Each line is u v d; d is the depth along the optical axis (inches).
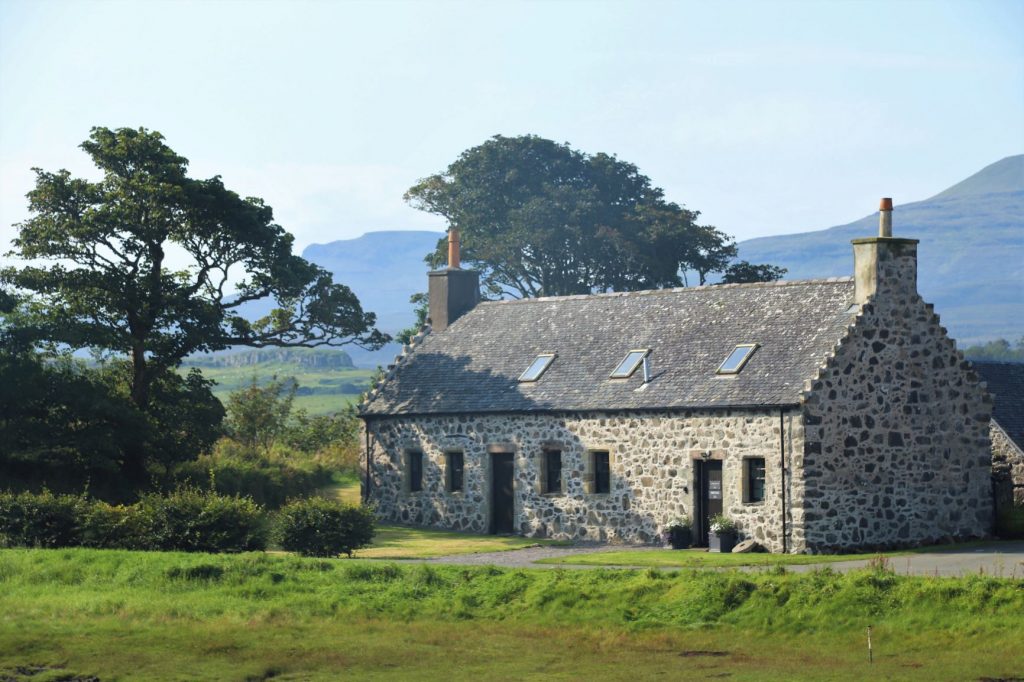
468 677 1311.5
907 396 2242.9
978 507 2310.5
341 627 1553.9
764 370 2250.2
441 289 2896.2
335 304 2987.2
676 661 1359.5
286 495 2925.7
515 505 2524.6
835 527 2142.0
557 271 4697.3
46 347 2728.8
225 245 2847.0
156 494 2177.7
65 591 1740.9
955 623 1411.2
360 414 2763.3
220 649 1448.1
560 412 2459.4
